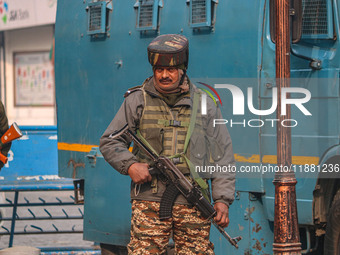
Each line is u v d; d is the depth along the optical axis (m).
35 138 14.50
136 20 10.55
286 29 8.05
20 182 14.46
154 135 7.20
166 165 7.07
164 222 7.16
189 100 7.26
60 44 11.73
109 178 10.89
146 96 7.29
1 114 10.99
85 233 11.27
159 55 7.04
